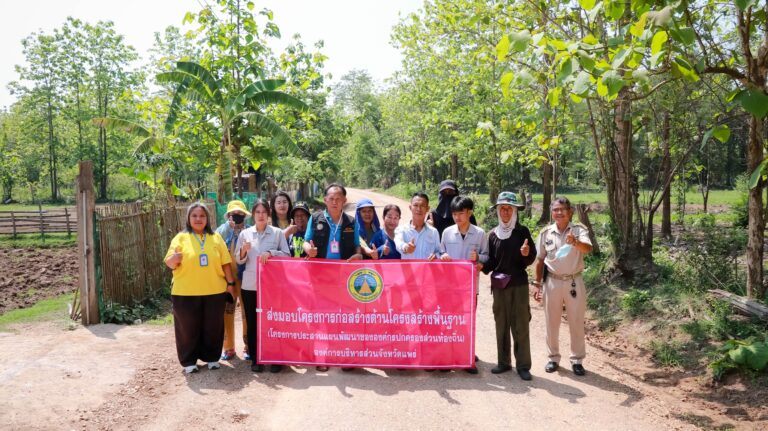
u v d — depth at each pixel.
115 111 49.16
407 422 4.57
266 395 5.15
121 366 5.74
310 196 44.84
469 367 5.79
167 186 12.54
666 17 4.31
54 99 50.44
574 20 8.83
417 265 5.81
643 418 4.84
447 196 7.00
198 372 5.69
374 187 74.56
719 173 42.09
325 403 4.95
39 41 48.06
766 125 7.57
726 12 7.34
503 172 19.83
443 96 21.78
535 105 9.40
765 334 6.28
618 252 9.49
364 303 5.84
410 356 5.82
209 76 12.85
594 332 7.93
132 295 8.52
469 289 5.79
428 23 16.48
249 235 5.96
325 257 5.99
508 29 10.33
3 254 18.02
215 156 15.48
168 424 4.49
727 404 5.30
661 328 7.24
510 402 5.04
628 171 9.53
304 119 17.47
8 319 7.71
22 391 4.90
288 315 5.84
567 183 49.59
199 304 5.57
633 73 4.66
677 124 10.23
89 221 7.43
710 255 9.03
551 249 5.93
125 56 49.50
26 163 53.09
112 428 4.39
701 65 4.98
